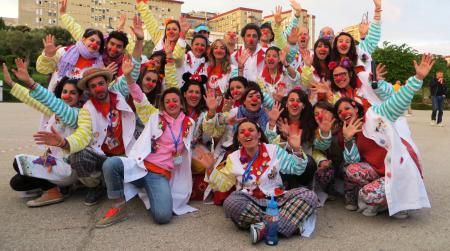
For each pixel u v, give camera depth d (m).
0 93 25.78
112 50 5.20
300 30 7.25
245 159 3.96
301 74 5.93
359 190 4.09
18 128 10.85
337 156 4.59
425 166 6.55
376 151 4.16
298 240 3.49
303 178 4.35
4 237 3.45
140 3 7.20
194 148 4.81
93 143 4.25
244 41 6.48
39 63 5.31
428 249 3.29
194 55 6.18
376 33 6.08
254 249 3.28
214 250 3.25
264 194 3.83
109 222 3.79
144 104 4.53
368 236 3.58
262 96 4.74
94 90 4.19
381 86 4.80
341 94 5.01
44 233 3.57
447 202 4.60
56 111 4.16
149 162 4.08
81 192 4.88
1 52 46.12
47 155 4.30
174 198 4.22
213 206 4.48
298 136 3.95
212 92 5.23
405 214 4.04
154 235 3.57
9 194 4.71
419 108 30.06
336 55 5.60
